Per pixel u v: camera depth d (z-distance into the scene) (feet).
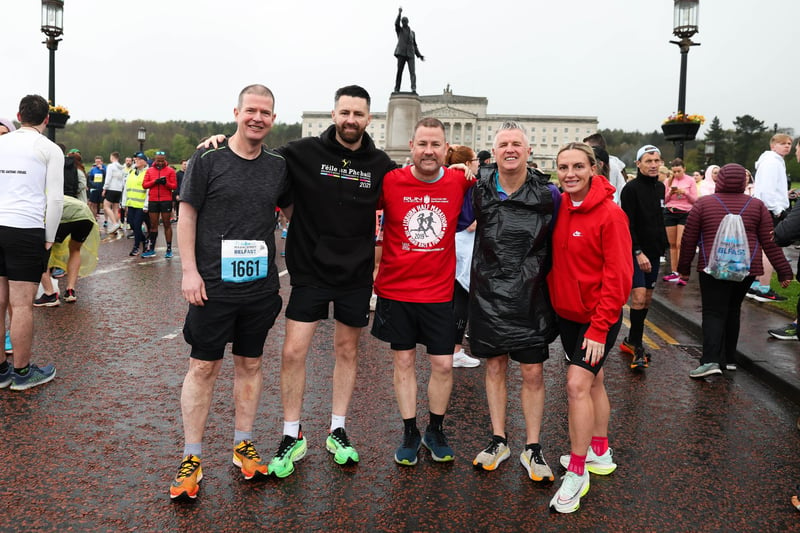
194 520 9.26
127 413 13.35
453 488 10.56
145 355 17.75
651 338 21.93
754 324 22.85
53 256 23.62
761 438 12.93
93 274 31.81
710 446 12.48
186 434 10.26
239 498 9.97
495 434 11.60
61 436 12.07
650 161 17.02
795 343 19.89
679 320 24.36
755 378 17.19
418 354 19.02
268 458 11.35
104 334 19.93
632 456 11.98
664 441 12.70
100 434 12.21
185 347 18.74
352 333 11.62
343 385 11.72
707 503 10.18
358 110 10.72
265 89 10.11
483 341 11.19
